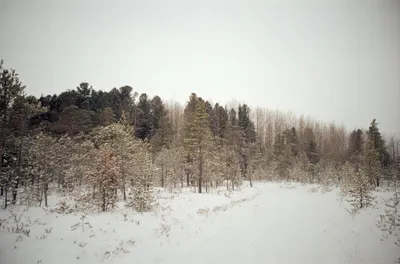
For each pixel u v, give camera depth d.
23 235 10.65
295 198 23.69
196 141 31.66
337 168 45.84
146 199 16.80
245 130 64.81
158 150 41.41
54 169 22.50
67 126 38.16
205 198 23.98
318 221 13.90
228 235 12.07
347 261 9.03
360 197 16.33
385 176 35.56
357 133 59.22
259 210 17.92
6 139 17.47
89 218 13.94
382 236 10.81
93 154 23.72
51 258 9.34
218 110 66.25
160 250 10.53
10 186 17.92
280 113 107.69
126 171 21.83
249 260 9.31
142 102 60.88
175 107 83.12
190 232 12.73
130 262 9.57
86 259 9.64
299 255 9.59
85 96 55.84
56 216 14.13
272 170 49.41
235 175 35.91
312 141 61.28
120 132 22.53
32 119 32.78
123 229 12.64
